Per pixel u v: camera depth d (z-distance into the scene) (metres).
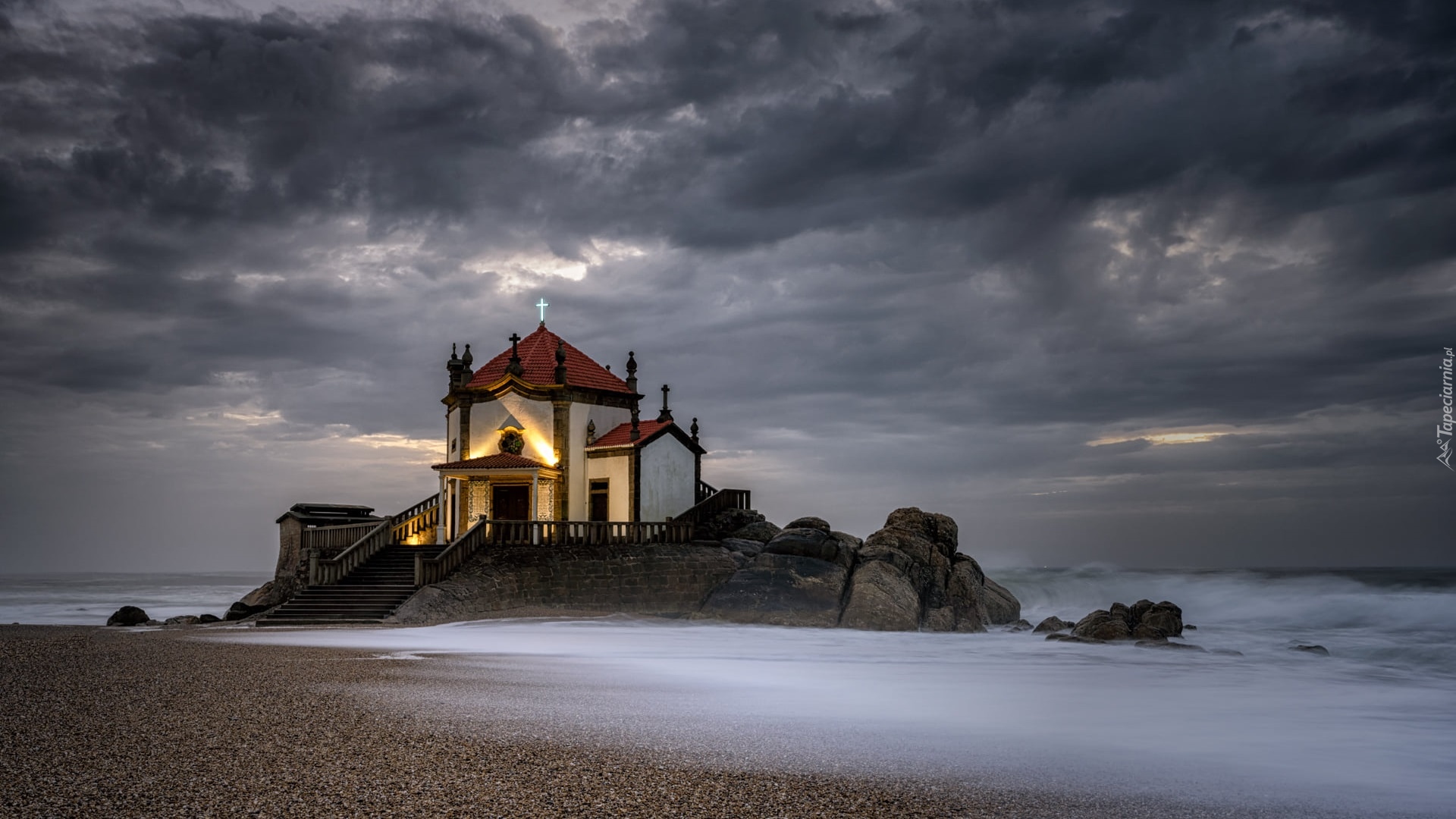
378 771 12.73
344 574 45.38
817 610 45.81
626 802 11.72
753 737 16.09
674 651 32.34
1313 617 55.06
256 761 13.13
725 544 53.12
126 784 11.88
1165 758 15.91
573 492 55.12
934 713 19.97
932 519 55.81
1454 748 17.59
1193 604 63.66
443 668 24.48
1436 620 51.31
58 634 35.19
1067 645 37.38
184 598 96.62
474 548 45.31
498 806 11.35
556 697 19.94
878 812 11.77
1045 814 12.03
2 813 10.66
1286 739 18.20
